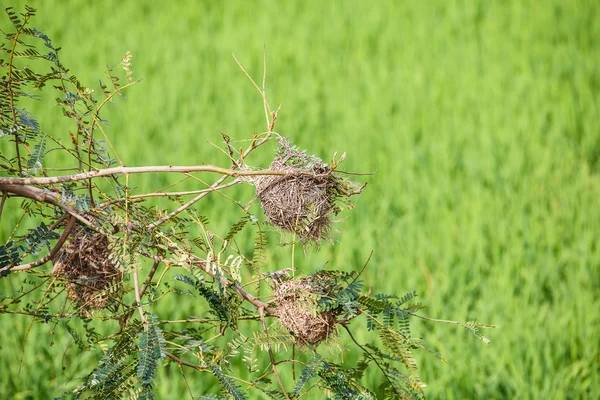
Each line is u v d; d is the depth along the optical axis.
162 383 8.38
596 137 15.73
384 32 22.64
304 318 4.38
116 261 4.13
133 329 4.04
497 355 9.12
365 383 8.50
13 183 4.11
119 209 4.33
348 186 4.79
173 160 13.61
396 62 20.16
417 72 18.89
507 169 13.89
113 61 18.86
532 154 14.75
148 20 23.16
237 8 24.61
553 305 10.33
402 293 10.04
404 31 22.66
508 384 8.76
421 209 12.50
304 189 4.68
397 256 10.86
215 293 4.33
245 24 22.88
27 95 4.40
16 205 11.48
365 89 18.20
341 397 4.34
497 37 22.02
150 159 13.46
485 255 11.47
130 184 12.37
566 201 12.66
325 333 4.45
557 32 22.62
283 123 15.46
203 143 14.44
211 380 8.55
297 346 4.53
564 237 11.91
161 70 18.75
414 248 11.44
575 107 17.39
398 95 17.62
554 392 8.50
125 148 13.79
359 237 11.50
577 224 11.93
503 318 9.72
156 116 15.80
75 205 4.21
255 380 4.38
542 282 10.59
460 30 22.66
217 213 11.76
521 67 20.00
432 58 20.59
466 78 18.69
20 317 9.10
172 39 21.44
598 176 13.98
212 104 16.83
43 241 4.37
